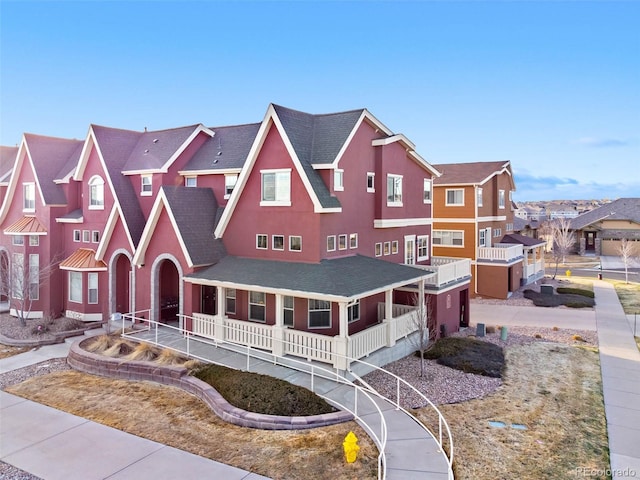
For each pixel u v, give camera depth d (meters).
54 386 16.97
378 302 23.52
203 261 21.41
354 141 22.05
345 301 16.53
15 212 29.66
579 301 34.03
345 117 22.20
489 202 40.19
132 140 28.55
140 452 12.05
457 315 26.31
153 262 22.73
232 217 22.48
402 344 20.70
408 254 27.27
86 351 19.47
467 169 40.88
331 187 20.33
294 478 10.79
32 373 18.62
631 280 45.50
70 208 28.17
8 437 13.01
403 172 25.84
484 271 36.97
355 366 17.59
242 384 15.12
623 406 15.70
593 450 12.72
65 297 27.27
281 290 17.86
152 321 20.86
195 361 17.78
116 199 24.66
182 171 25.66
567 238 55.69
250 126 27.17
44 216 27.58
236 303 21.83
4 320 27.22
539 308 32.78
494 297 36.53
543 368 19.62
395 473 10.77
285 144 20.16
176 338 20.98
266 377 15.76
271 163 20.97
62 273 27.50
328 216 20.27
